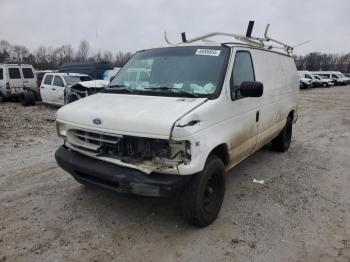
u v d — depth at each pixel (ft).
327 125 38.06
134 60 16.61
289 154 24.12
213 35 18.56
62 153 13.96
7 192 16.30
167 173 11.48
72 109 13.56
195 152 11.40
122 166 11.96
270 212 14.78
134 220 13.76
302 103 66.44
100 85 42.68
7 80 58.08
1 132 30.78
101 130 12.16
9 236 12.42
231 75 14.16
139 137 11.48
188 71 14.35
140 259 11.28
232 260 11.34
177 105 12.19
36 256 11.30
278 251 11.89
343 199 16.42
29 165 20.51
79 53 79.82
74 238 12.40
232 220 13.97
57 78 49.80
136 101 13.17
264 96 17.49
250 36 18.52
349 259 11.51
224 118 13.30
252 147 16.88
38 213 14.20
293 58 24.45
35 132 31.14
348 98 79.00
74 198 15.65
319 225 13.74
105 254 11.50
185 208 12.59
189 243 12.24
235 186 17.72
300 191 17.28
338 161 22.76
